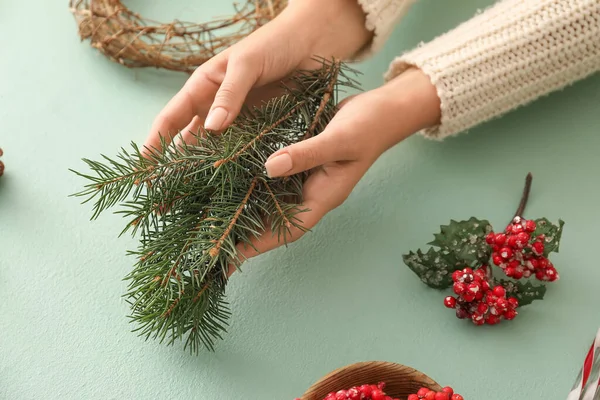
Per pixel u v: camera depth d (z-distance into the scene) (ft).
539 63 2.34
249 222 2.05
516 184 2.39
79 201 2.39
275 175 1.99
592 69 2.41
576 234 2.31
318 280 2.26
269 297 2.23
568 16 2.30
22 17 2.74
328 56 2.37
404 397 1.99
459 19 2.67
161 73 2.63
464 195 2.37
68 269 2.28
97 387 2.12
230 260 2.02
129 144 2.49
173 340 2.06
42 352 2.16
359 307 2.22
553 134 2.46
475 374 2.13
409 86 2.29
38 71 2.63
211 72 2.22
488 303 2.13
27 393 2.11
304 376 2.13
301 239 2.31
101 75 2.62
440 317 2.21
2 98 2.58
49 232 2.34
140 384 2.12
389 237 2.32
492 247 2.19
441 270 2.20
